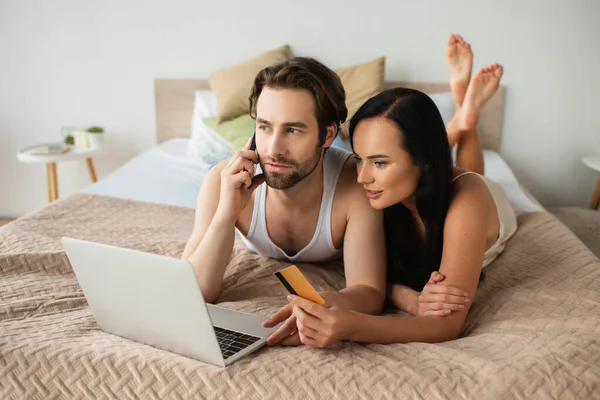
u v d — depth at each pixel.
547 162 3.19
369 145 1.23
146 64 3.30
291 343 1.17
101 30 3.27
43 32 3.30
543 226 1.95
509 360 1.08
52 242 1.70
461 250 1.27
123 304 1.13
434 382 1.00
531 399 0.99
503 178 2.62
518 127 3.15
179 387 1.02
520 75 3.08
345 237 1.45
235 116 2.94
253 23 3.17
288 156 1.25
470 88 1.94
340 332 1.12
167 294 1.04
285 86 1.22
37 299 1.35
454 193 1.34
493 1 3.00
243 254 1.66
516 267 1.63
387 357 1.10
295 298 1.14
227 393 1.01
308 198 1.45
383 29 3.10
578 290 1.41
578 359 1.08
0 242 1.69
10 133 3.47
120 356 1.07
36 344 1.11
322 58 3.17
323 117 1.26
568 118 3.11
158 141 3.39
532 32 3.01
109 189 2.39
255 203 1.50
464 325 1.34
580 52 3.02
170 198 2.32
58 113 3.42
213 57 3.25
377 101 1.24
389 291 1.46
